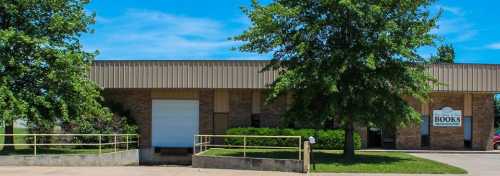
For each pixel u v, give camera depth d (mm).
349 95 24578
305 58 25047
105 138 33844
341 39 25141
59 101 28250
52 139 33406
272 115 37062
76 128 33438
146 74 35969
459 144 37312
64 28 28469
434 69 35656
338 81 24812
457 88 35812
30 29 28266
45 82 28609
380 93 24844
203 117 37469
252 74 35656
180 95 37594
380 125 25266
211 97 37562
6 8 27469
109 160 28016
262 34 24891
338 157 26641
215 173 21766
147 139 37438
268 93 28344
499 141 38500
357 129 36938
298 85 24922
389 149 36656
